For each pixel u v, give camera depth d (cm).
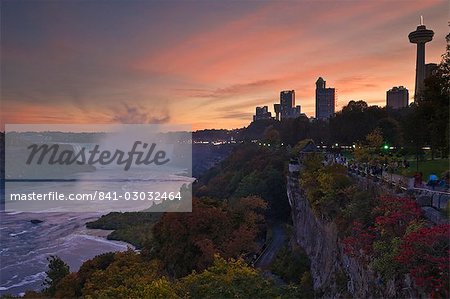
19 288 6481
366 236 2159
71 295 4300
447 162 4681
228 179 12144
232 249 4597
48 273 5425
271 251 5541
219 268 2459
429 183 2756
